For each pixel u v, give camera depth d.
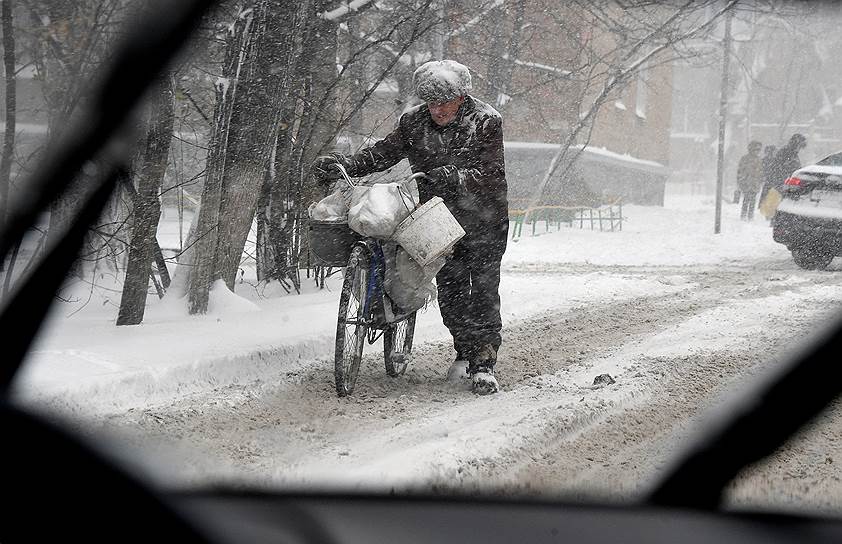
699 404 16.38
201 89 26.50
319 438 13.73
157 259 26.16
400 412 15.66
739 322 25.42
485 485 11.29
